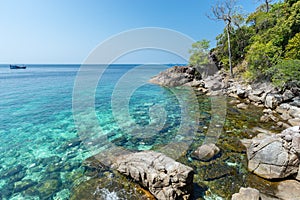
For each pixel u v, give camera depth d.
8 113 13.47
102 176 5.55
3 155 7.40
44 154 7.42
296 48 13.98
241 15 24.69
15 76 44.16
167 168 4.65
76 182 5.39
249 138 7.98
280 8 20.16
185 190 4.38
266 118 10.21
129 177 5.30
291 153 5.11
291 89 12.24
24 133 9.77
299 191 4.48
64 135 9.43
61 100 17.72
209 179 5.26
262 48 16.22
